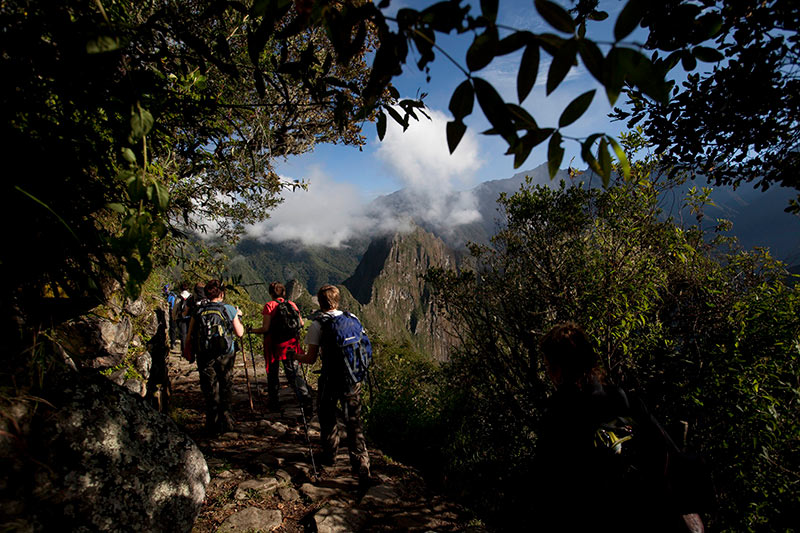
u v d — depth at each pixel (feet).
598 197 13.69
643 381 11.57
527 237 16.33
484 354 17.26
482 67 2.30
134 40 4.37
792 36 5.09
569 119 2.34
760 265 11.30
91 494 5.90
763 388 9.20
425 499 12.76
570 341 6.25
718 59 4.42
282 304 19.65
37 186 4.13
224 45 4.60
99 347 10.75
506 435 16.53
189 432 16.67
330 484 12.81
